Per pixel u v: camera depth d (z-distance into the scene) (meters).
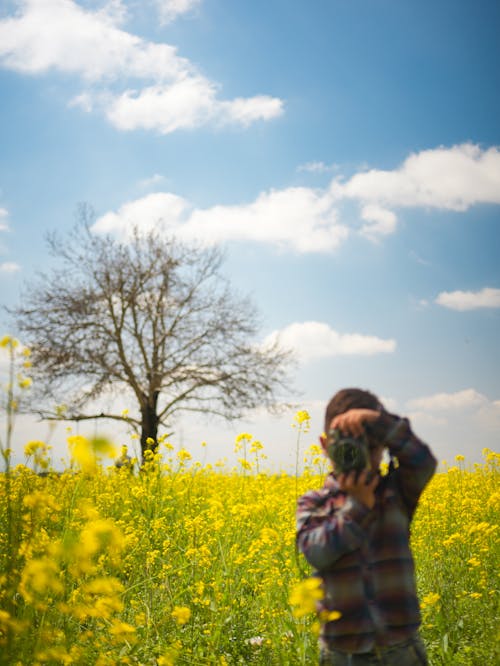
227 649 3.95
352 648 2.17
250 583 5.05
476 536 5.70
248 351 20.34
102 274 20.16
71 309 19.31
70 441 2.12
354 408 2.26
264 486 8.06
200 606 4.29
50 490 4.78
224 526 6.20
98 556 4.31
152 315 20.09
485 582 4.46
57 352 18.89
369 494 2.16
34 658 2.65
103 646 3.43
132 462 8.24
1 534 3.61
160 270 20.62
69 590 3.46
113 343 19.70
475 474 9.97
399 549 2.23
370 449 2.20
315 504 2.33
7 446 2.82
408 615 2.19
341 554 2.16
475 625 4.05
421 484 2.27
